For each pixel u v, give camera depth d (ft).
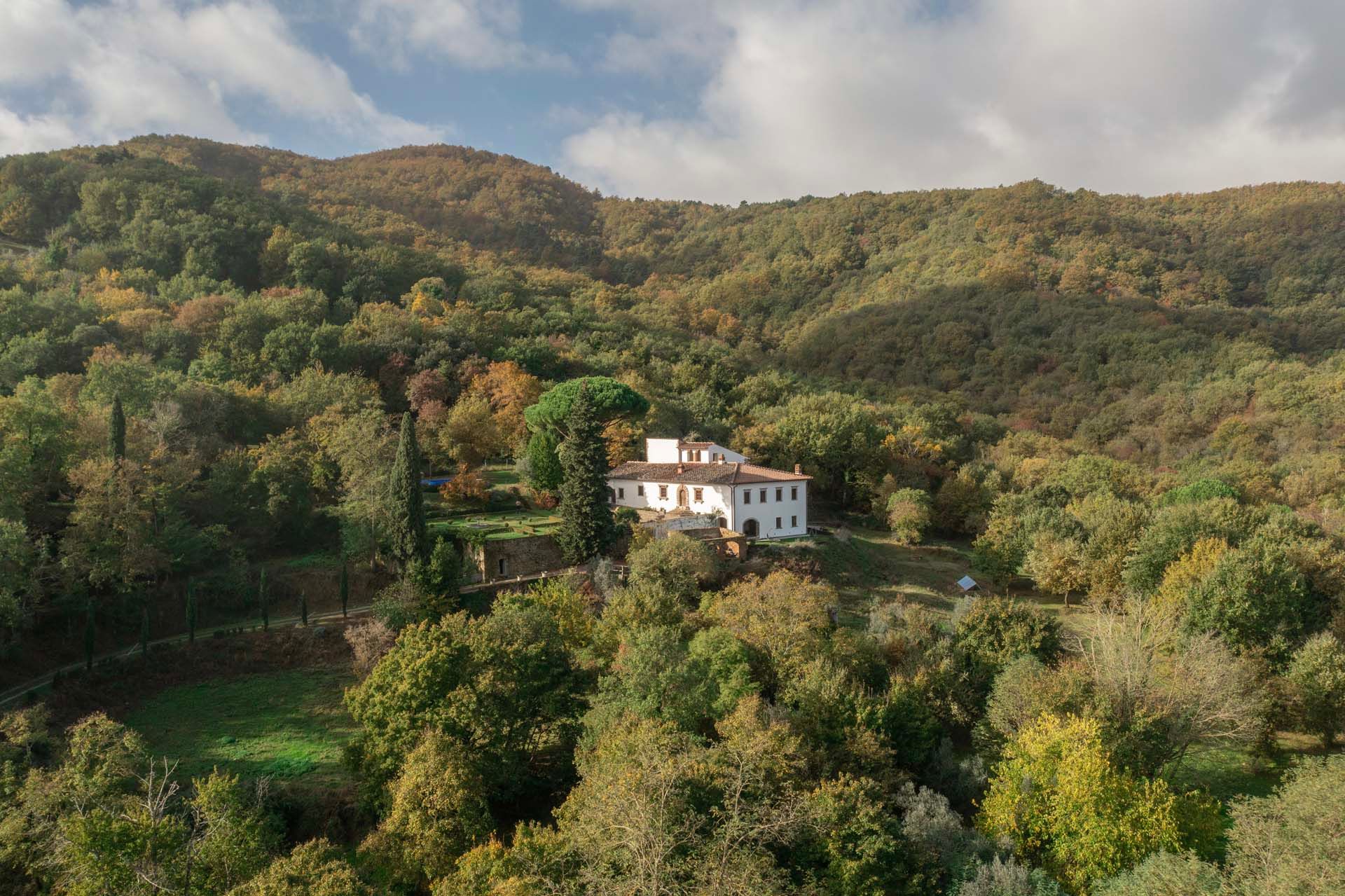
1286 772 129.29
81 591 182.80
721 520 261.85
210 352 348.18
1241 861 98.12
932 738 143.95
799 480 274.77
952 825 115.75
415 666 131.85
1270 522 229.86
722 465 283.38
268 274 494.18
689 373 458.91
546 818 133.49
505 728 132.36
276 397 314.55
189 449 246.06
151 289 433.48
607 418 318.45
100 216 494.59
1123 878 106.83
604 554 225.35
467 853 100.63
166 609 197.26
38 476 206.08
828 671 145.18
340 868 92.22
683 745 119.65
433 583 192.34
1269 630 175.94
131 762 117.91
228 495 234.58
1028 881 107.04
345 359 368.27
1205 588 183.11
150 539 192.85
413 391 349.41
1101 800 118.11
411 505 200.13
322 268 493.36
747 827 99.71
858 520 331.77
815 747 133.80
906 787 126.21
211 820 102.58
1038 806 124.06
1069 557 244.42
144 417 251.39
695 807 103.60
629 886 87.40
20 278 401.70
